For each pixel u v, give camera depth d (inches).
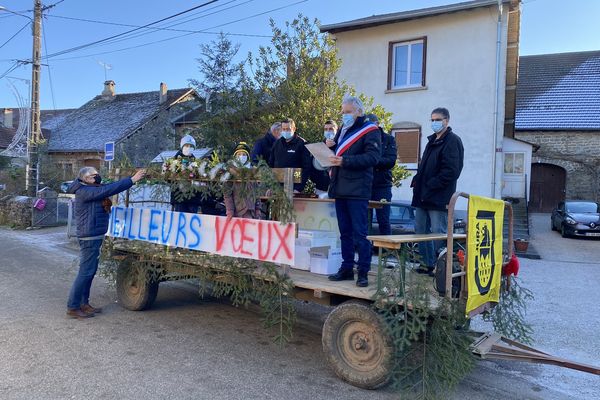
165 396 152.9
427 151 208.2
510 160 666.2
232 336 216.4
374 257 259.1
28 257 417.1
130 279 249.6
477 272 155.6
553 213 699.4
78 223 234.2
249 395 155.7
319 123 420.2
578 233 594.6
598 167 864.9
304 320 246.5
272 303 180.5
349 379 163.2
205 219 203.6
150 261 232.4
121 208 249.3
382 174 236.2
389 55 637.9
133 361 181.9
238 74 533.3
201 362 183.6
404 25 625.3
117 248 251.9
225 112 487.8
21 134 898.7
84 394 152.5
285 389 161.2
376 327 155.4
